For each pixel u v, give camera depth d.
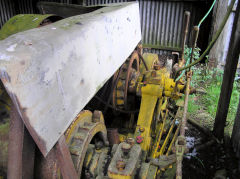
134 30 2.92
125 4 2.89
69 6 3.29
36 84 1.14
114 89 2.97
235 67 3.24
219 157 3.42
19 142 1.25
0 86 1.34
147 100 2.84
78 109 1.51
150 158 2.35
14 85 1.02
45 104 1.20
